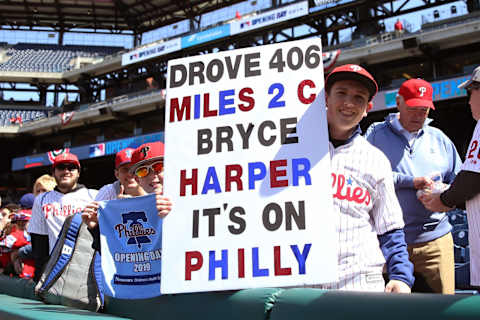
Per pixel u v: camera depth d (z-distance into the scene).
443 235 2.38
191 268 1.58
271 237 1.55
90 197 3.27
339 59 17.73
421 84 2.42
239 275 1.54
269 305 1.38
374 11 19.70
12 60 28.48
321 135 1.61
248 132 1.68
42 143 27.30
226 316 1.49
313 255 1.50
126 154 2.65
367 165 1.68
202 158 1.69
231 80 1.75
